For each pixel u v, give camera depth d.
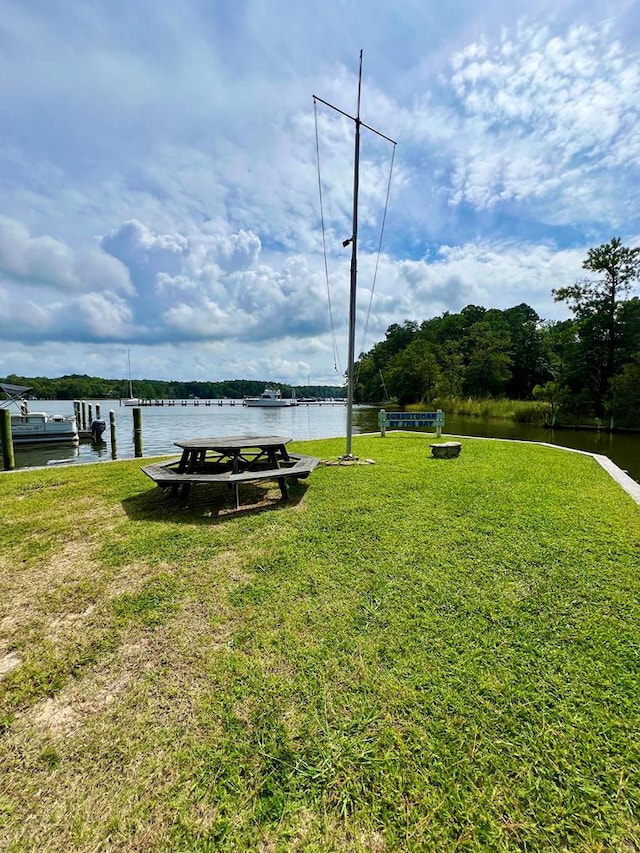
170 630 2.22
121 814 1.28
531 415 23.61
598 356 23.53
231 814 1.28
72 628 2.27
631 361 21.69
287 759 1.45
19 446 13.98
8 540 3.54
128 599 2.54
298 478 5.64
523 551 3.16
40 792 1.36
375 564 2.96
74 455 12.52
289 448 9.05
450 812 1.28
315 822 1.25
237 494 4.34
